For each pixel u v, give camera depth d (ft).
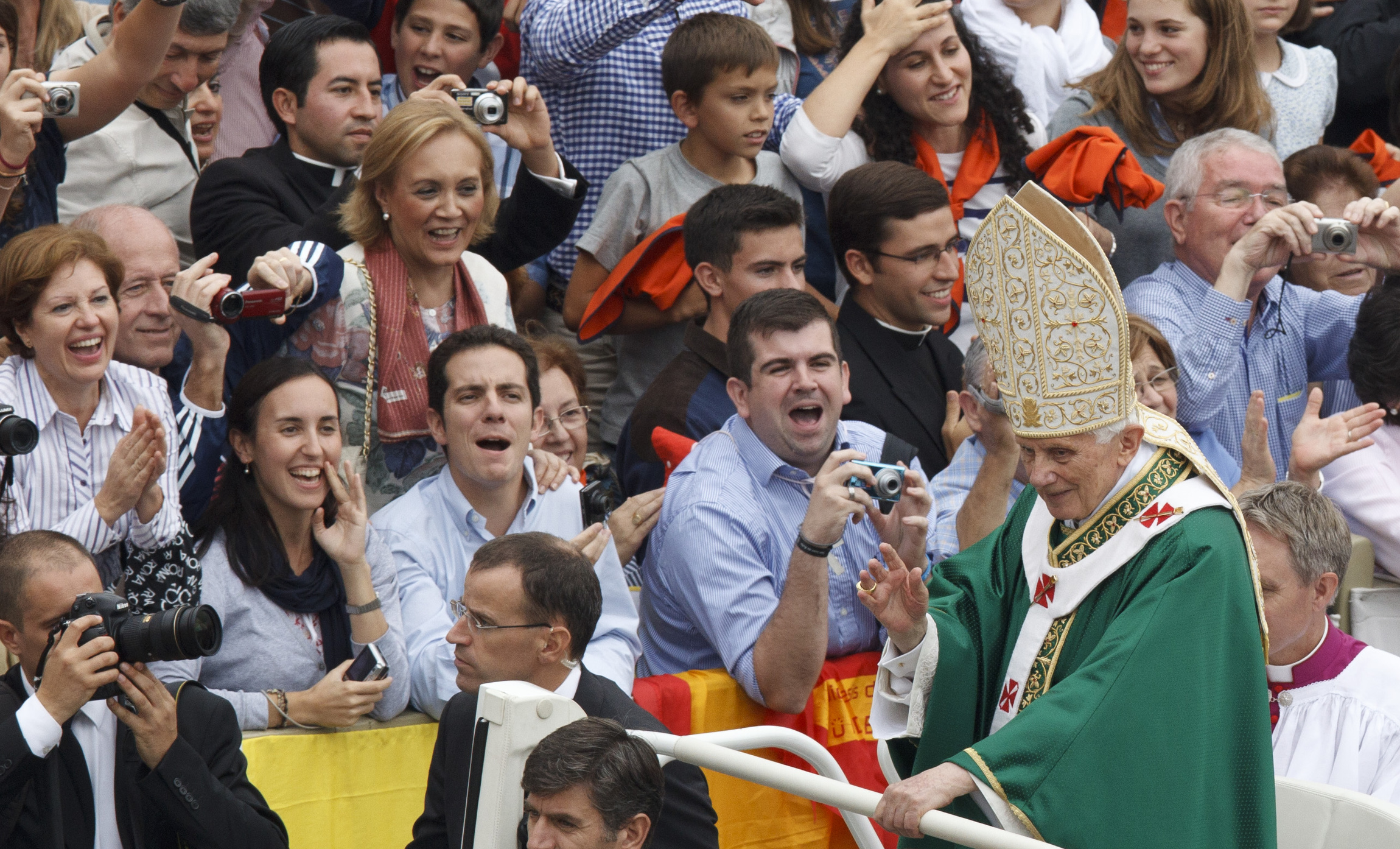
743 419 52.90
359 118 58.95
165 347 52.70
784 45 77.25
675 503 52.08
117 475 43.32
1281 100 81.97
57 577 38.83
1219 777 34.83
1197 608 35.40
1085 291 35.55
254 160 58.34
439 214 53.21
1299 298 69.15
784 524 51.83
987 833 28.43
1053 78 80.69
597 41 67.46
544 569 41.57
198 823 38.78
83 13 64.08
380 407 53.57
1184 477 37.37
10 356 45.96
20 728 36.76
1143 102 73.36
